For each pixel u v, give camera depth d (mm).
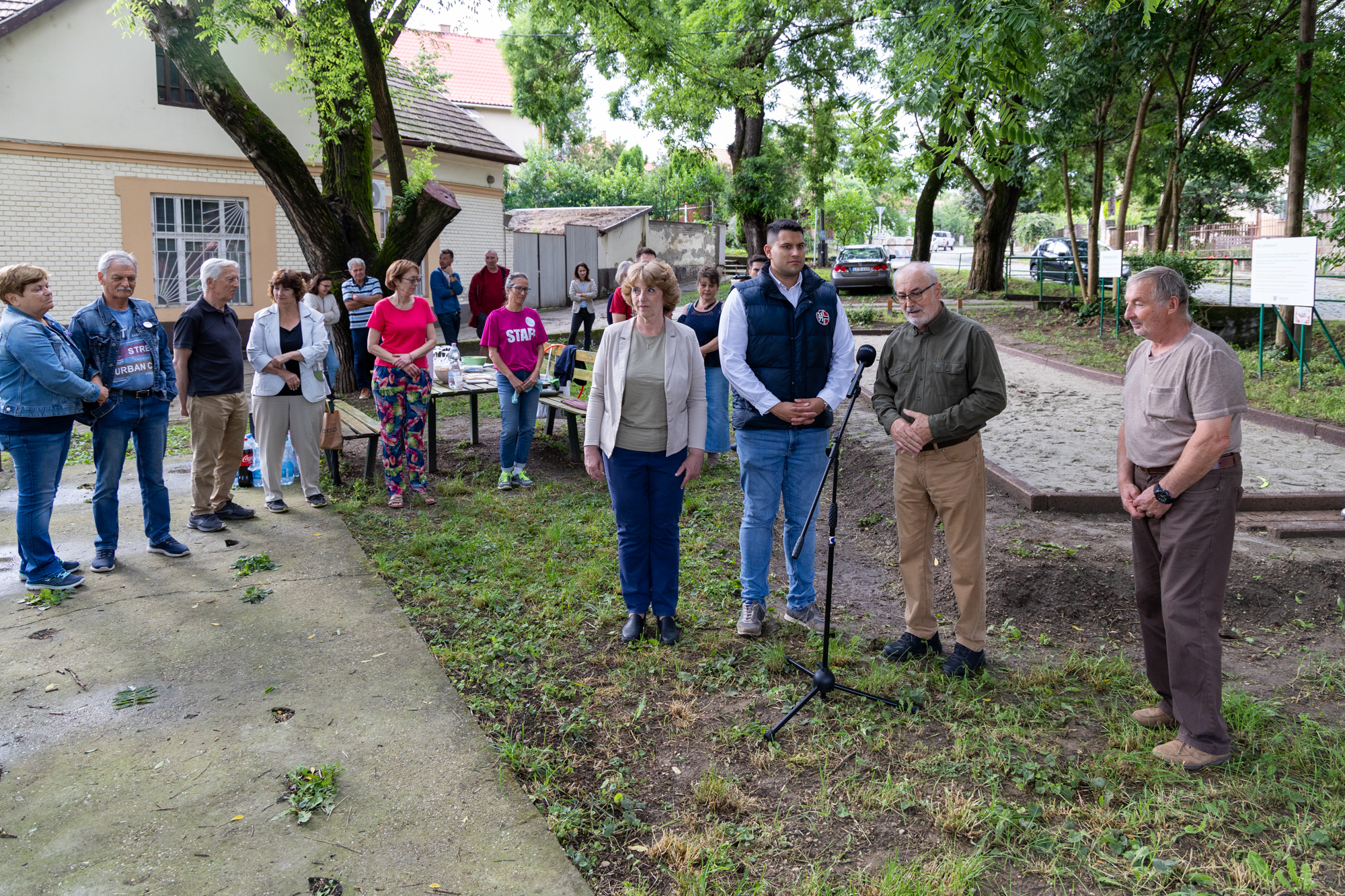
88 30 13914
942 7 7730
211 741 3518
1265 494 6305
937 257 50406
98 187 14289
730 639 4602
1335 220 12586
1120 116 17562
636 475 4477
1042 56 7715
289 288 6586
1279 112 13062
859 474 7535
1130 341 14141
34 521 5012
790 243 4305
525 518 6637
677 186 36906
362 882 2717
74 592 5059
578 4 13867
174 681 4023
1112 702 3941
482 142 19875
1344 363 10383
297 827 2977
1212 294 19109
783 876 2797
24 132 13539
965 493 4074
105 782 3234
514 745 3482
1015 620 4949
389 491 6922
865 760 3428
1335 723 3771
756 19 21234
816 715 3789
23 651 4312
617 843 2973
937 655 4355
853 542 6375
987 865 2834
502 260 20906
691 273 31906
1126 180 16312
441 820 3031
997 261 22766
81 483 7562
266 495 6742
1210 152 17906
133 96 14422
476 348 14383
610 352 4488
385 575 5438
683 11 22156
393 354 6770
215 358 6090
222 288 6039
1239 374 3256
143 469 5559
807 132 23594
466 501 7094
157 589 5145
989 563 5336
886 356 4332
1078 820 3059
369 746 3492
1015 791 3232
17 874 2734
